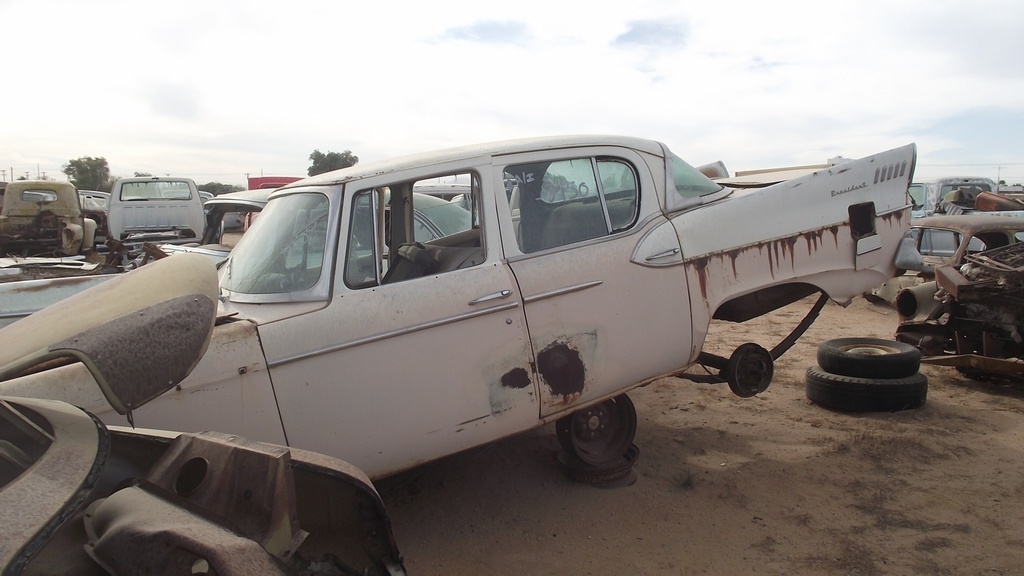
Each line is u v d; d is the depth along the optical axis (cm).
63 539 150
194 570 137
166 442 202
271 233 401
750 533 383
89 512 158
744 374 463
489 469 473
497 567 360
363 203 371
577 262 393
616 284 400
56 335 172
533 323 381
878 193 480
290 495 179
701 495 429
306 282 359
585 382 395
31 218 1476
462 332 366
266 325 341
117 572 140
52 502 150
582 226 407
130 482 176
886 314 1019
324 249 359
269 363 335
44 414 182
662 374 425
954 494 418
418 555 375
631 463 450
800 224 451
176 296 185
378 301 356
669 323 415
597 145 417
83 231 1503
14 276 629
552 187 405
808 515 399
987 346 643
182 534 141
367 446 352
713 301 428
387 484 459
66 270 670
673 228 420
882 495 419
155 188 1348
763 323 972
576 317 391
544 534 390
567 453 451
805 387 622
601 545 376
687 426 554
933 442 498
